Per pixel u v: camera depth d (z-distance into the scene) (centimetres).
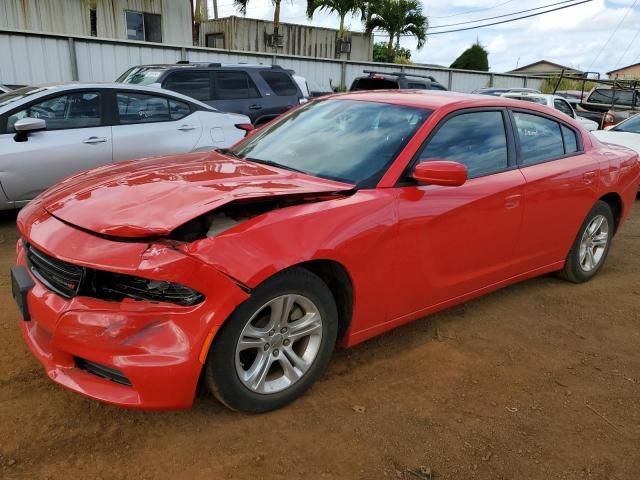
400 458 260
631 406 315
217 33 2491
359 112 384
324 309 290
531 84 2514
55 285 258
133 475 240
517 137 406
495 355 364
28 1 1559
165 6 1812
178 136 687
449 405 304
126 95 658
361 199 304
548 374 345
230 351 256
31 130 573
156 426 271
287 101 1002
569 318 430
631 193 516
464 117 373
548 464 263
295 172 337
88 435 262
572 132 464
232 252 248
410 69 2123
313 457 256
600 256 507
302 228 273
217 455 254
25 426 266
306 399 300
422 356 356
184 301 242
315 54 2619
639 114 1027
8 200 585
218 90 932
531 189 398
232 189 283
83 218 261
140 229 243
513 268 411
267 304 264
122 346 238
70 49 1380
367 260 301
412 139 340
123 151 645
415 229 322
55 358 256
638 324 427
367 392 311
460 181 306
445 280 356
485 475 253
